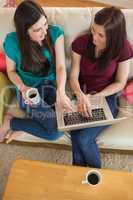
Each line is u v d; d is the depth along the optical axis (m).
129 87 1.77
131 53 1.63
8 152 2.01
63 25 1.68
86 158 1.62
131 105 1.75
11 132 1.81
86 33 1.67
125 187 1.33
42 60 1.68
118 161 1.91
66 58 1.80
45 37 1.61
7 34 1.69
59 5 3.24
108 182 1.34
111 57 1.59
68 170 1.40
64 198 1.31
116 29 1.47
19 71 1.75
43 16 1.52
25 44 1.59
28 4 1.50
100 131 1.67
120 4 3.21
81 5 3.25
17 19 1.51
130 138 1.64
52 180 1.37
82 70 1.72
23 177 1.39
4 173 1.90
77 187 1.34
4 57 1.78
